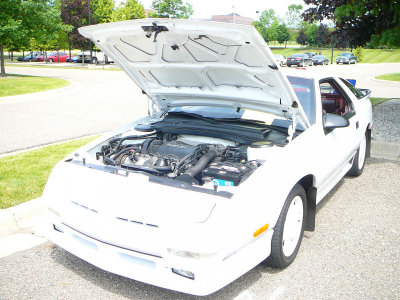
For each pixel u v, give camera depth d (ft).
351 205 16.62
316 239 13.76
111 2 136.26
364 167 21.53
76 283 11.22
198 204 9.43
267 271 11.80
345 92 17.57
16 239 13.65
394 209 16.22
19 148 24.09
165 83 14.67
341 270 11.85
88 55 145.69
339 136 15.26
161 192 9.93
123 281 11.36
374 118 33.19
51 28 76.18
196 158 12.84
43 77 76.33
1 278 11.38
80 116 35.70
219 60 12.06
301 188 12.07
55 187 11.30
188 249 8.93
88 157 12.62
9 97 46.32
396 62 168.96
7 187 16.75
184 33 10.87
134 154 13.05
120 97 49.78
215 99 14.66
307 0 36.86
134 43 12.37
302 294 10.69
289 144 12.25
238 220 9.43
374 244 13.43
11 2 67.41
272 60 10.64
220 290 10.85
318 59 144.15
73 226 10.50
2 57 75.05
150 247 9.25
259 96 13.23
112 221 9.80
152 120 16.01
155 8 124.57
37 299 10.45
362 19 34.22
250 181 10.36
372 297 10.55
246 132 13.53
